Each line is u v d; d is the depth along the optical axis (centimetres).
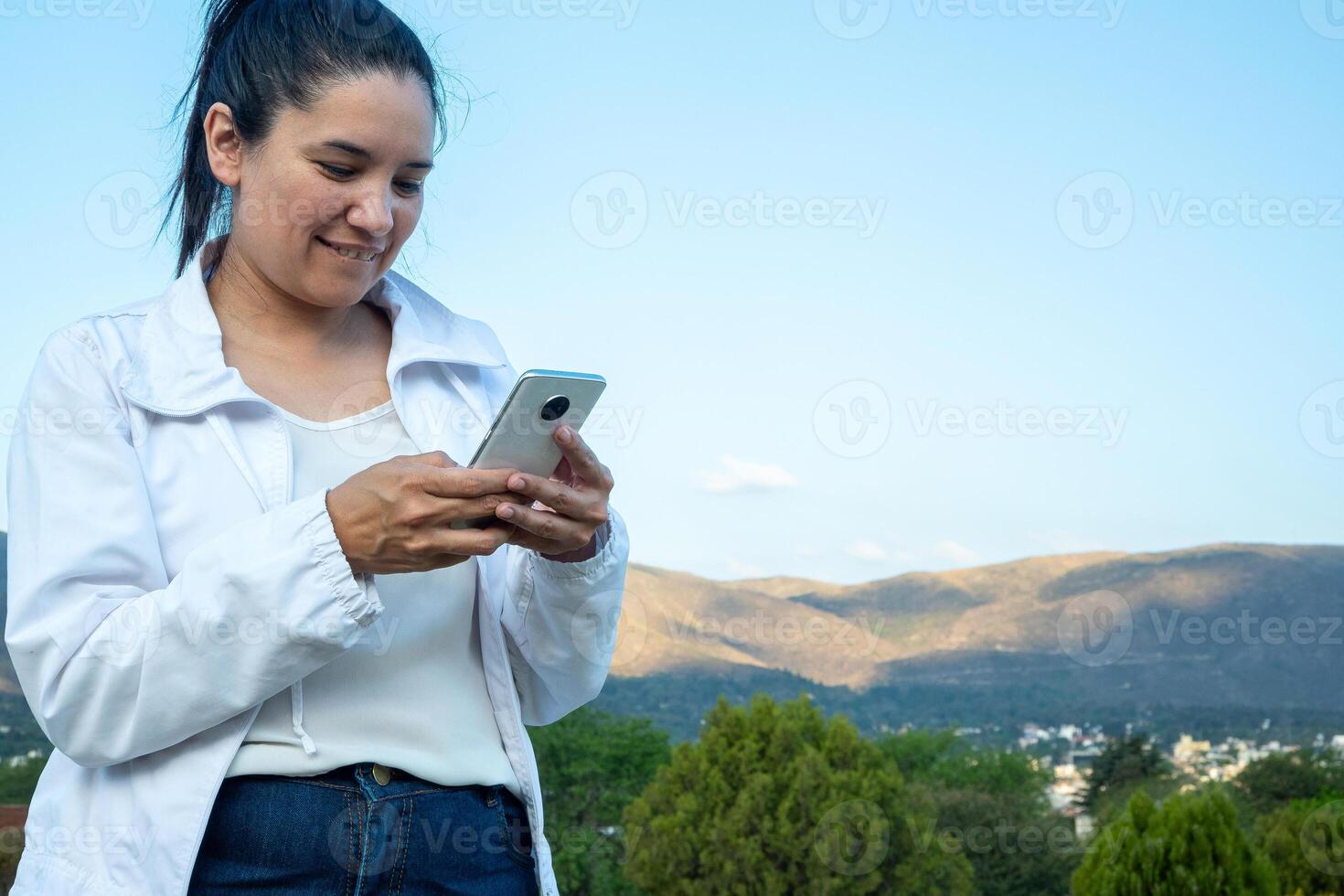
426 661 114
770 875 954
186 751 103
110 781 105
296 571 97
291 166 109
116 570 102
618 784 1028
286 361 121
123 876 102
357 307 130
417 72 113
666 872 970
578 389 107
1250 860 690
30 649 98
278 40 111
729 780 982
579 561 123
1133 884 679
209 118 115
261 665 97
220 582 97
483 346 139
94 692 98
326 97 107
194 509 108
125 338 114
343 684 108
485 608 121
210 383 110
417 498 98
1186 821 688
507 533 108
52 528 102
